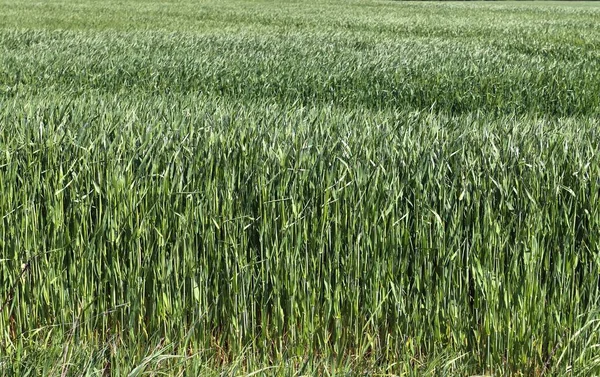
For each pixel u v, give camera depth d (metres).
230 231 4.00
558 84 10.44
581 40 19.47
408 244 3.92
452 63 12.55
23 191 4.19
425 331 3.90
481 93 10.38
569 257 3.87
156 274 3.98
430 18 30.00
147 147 4.54
